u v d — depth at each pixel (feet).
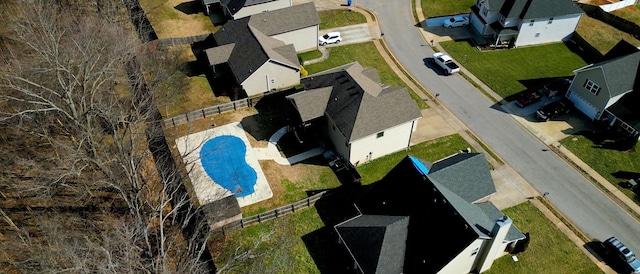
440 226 106.93
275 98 164.66
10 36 153.38
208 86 172.24
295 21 187.32
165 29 202.69
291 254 116.57
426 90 177.58
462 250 101.50
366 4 230.68
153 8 215.31
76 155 110.93
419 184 114.21
